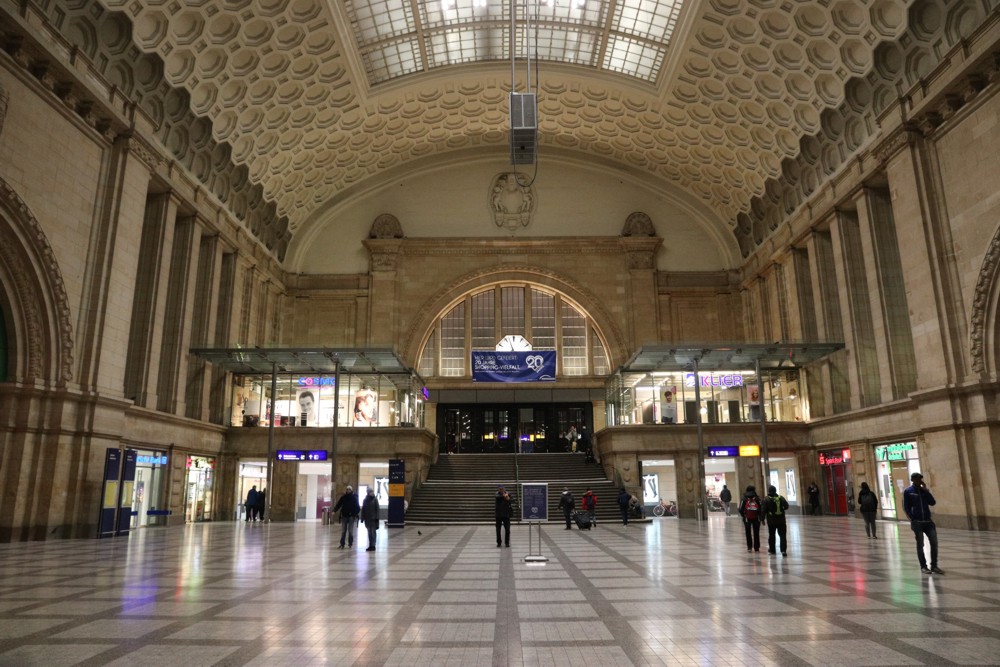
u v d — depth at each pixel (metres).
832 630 6.01
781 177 30.05
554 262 36.09
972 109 18.06
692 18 25.52
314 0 24.30
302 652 5.34
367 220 36.69
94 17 18.61
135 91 21.19
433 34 28.44
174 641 5.72
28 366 17.06
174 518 23.91
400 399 30.83
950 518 18.34
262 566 11.32
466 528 22.39
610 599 7.78
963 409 18.20
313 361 28.70
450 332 36.19
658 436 28.17
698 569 10.45
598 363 35.75
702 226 36.91
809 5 22.36
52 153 17.31
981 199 17.83
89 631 6.11
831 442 26.39
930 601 7.39
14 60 15.84
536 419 35.84
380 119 32.59
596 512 25.19
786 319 31.14
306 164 32.78
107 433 18.62
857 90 23.25
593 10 27.56
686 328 35.62
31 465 16.88
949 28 18.72
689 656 5.17
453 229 36.62
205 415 26.84
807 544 14.44
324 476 28.36
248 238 31.09
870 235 23.39
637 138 34.50
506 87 32.00
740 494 28.25
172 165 23.78
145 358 22.41
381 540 17.19
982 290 17.77
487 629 6.19
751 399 28.91
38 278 16.86
